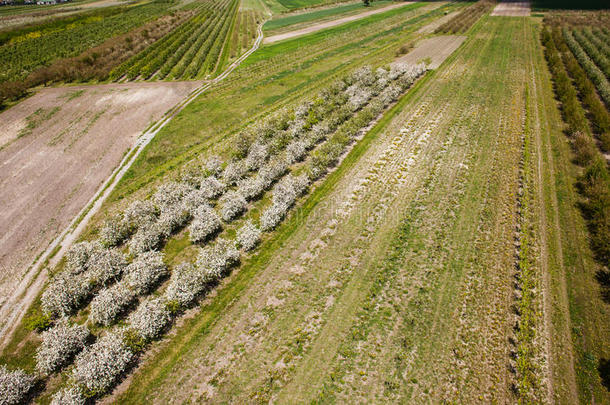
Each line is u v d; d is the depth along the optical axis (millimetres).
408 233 25625
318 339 19281
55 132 45719
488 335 18641
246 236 25781
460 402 16078
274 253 25219
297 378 17594
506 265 22453
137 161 38375
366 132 39281
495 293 20781
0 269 26141
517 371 16875
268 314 20953
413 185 30391
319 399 16641
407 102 45312
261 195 31359
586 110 39938
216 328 20500
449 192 29156
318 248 25188
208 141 41312
